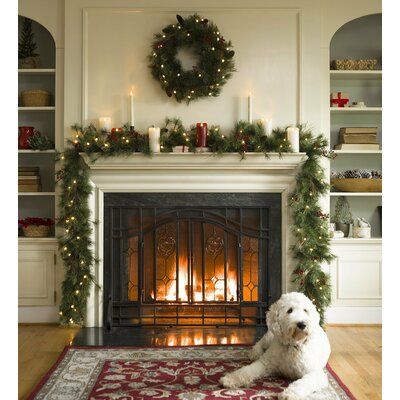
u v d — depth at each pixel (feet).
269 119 14.56
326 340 10.30
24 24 15.80
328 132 14.90
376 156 16.46
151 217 14.60
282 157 13.93
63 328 14.42
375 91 16.40
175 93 14.39
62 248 14.32
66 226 14.29
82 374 10.50
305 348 9.69
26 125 16.38
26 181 15.42
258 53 14.73
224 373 10.58
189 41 14.40
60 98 14.98
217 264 14.64
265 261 14.60
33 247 14.88
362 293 14.90
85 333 13.78
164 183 14.44
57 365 11.08
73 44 14.67
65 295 14.29
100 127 14.48
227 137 14.20
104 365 11.08
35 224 15.17
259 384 9.98
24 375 10.75
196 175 14.37
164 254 14.62
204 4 14.67
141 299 14.51
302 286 14.19
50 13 14.93
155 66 14.46
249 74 14.75
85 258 14.24
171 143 14.29
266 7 14.67
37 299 14.92
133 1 14.65
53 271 14.89
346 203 16.21
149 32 14.70
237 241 14.55
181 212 14.53
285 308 9.80
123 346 12.55
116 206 14.52
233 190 14.44
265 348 11.44
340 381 10.24
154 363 11.23
